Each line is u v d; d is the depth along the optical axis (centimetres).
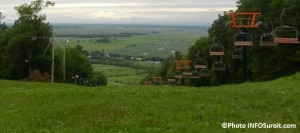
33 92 3653
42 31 10119
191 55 11962
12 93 3616
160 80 12369
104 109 2539
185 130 1972
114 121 2183
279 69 6988
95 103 2805
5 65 10406
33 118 2348
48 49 10369
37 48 10231
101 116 2334
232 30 8200
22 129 2080
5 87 4862
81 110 2538
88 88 4394
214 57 9538
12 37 10000
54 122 2231
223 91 3478
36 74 9419
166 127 2039
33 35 9981
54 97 3228
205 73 8925
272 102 2806
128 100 2956
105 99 3047
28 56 10250
